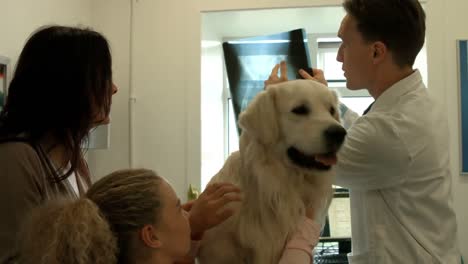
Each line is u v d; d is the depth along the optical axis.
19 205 0.96
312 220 1.31
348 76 1.49
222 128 3.23
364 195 1.42
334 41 3.22
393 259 1.35
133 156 2.85
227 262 1.25
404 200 1.36
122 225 0.87
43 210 0.88
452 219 1.38
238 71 2.80
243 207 1.27
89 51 1.11
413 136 1.32
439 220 1.36
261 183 1.27
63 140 1.11
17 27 2.23
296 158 1.34
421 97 1.40
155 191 0.92
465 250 2.57
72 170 1.12
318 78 1.59
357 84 1.49
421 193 1.34
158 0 2.87
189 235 1.00
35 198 0.98
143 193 0.90
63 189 1.10
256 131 1.33
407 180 1.35
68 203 0.87
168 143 2.83
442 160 1.38
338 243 2.86
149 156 2.85
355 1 1.43
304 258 1.20
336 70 3.20
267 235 1.25
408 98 1.39
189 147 2.80
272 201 1.27
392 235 1.36
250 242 1.23
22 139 1.03
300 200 1.33
